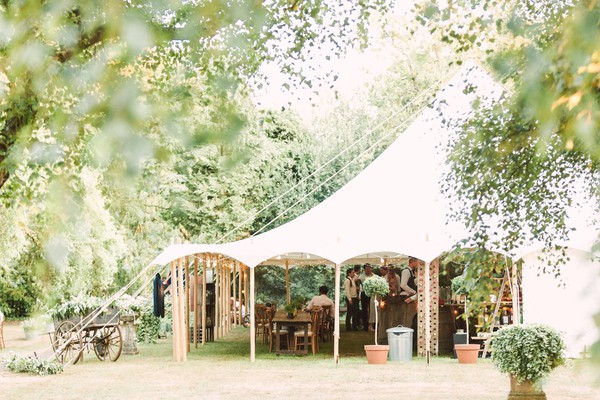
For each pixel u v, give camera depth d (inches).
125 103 71.0
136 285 973.2
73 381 472.1
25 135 99.8
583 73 59.0
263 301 1126.4
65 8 74.8
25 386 450.0
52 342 561.6
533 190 265.7
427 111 611.8
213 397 402.0
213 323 783.7
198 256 716.0
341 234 557.9
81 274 717.3
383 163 610.2
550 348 340.5
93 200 698.8
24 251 609.0
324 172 1103.0
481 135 243.1
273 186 1074.7
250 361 573.0
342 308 1071.6
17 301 975.0
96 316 565.3
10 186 259.9
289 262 854.5
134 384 455.5
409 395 399.9
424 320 602.9
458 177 269.0
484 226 272.5
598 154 58.7
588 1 59.8
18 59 74.7
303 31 203.8
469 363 543.8
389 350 570.3
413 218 563.8
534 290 519.5
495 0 183.5
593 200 273.1
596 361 47.4
